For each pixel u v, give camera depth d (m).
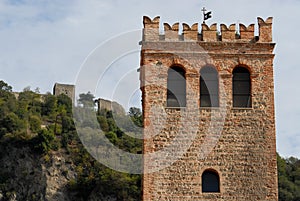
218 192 33.94
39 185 96.19
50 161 98.25
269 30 36.91
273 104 35.56
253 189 33.97
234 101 35.88
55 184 94.81
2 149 104.25
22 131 105.38
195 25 37.12
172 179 34.03
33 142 101.62
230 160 34.47
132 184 80.38
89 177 90.81
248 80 36.34
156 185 33.91
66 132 104.50
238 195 33.84
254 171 34.28
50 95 121.06
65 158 98.00
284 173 65.81
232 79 36.19
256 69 36.19
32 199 95.38
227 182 34.06
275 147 34.75
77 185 91.38
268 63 36.31
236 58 36.38
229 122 35.16
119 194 80.44
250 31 36.97
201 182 34.06
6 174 100.75
